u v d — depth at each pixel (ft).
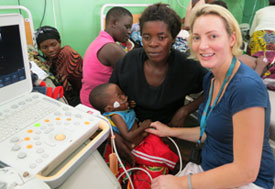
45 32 6.05
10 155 1.80
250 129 2.20
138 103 3.72
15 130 2.05
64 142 1.98
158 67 3.42
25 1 6.89
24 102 2.41
